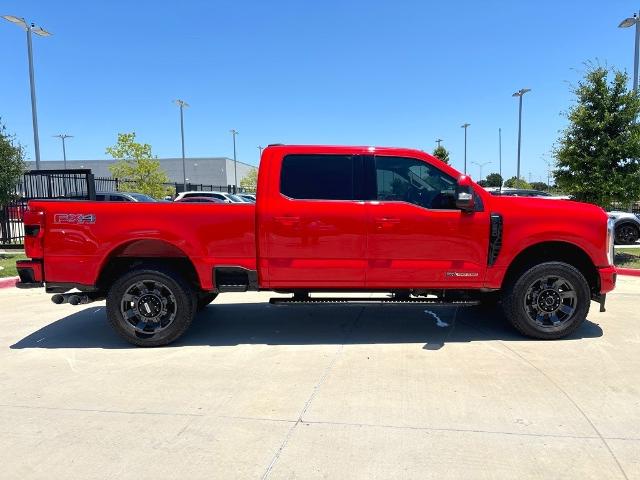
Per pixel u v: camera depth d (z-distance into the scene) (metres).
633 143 11.05
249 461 3.09
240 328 6.16
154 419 3.67
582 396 3.98
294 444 3.28
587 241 5.35
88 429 3.52
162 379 4.46
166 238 5.24
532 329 5.45
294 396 4.05
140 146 29.69
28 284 5.28
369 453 3.16
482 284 5.39
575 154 11.83
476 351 5.16
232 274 5.34
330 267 5.30
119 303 5.31
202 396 4.07
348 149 5.32
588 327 6.00
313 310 7.09
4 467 3.04
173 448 3.25
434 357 4.98
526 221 5.31
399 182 5.34
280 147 5.30
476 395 4.03
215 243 5.28
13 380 4.46
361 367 4.72
